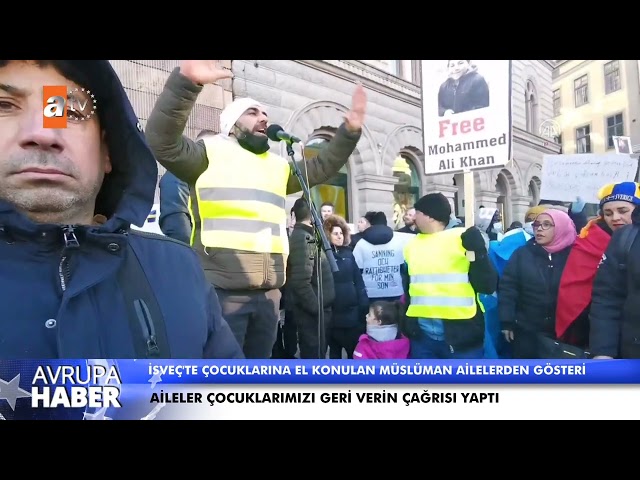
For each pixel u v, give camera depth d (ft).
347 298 7.05
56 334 3.57
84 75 3.95
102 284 3.82
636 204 6.04
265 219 6.04
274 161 6.24
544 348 6.60
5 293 3.55
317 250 6.19
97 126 4.05
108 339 3.73
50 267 3.67
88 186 3.99
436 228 6.81
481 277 6.53
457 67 6.36
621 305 6.08
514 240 7.08
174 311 4.06
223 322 4.66
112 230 3.81
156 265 4.13
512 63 6.21
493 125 6.30
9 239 3.61
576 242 6.53
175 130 5.30
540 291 6.64
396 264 7.27
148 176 4.07
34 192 3.76
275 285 6.20
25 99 3.84
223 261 5.90
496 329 7.14
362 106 6.20
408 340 6.91
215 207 5.90
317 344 6.84
